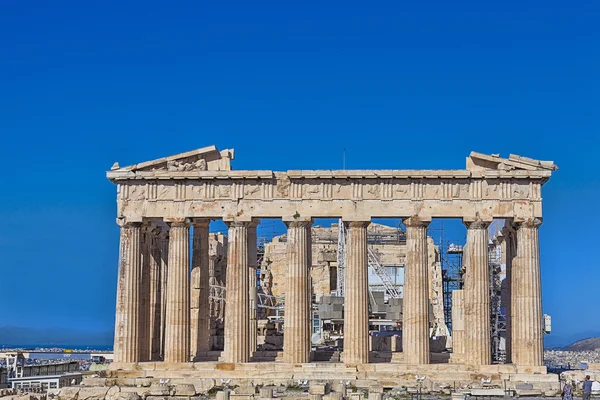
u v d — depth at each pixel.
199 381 73.75
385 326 114.31
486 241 77.69
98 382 74.12
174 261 79.12
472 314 77.00
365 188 78.62
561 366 110.94
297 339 77.31
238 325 77.81
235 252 78.62
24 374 108.00
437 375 74.88
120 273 79.50
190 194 79.50
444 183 78.44
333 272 121.38
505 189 78.00
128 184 80.12
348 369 76.06
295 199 78.56
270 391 64.56
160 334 85.88
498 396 67.06
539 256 77.88
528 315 76.88
